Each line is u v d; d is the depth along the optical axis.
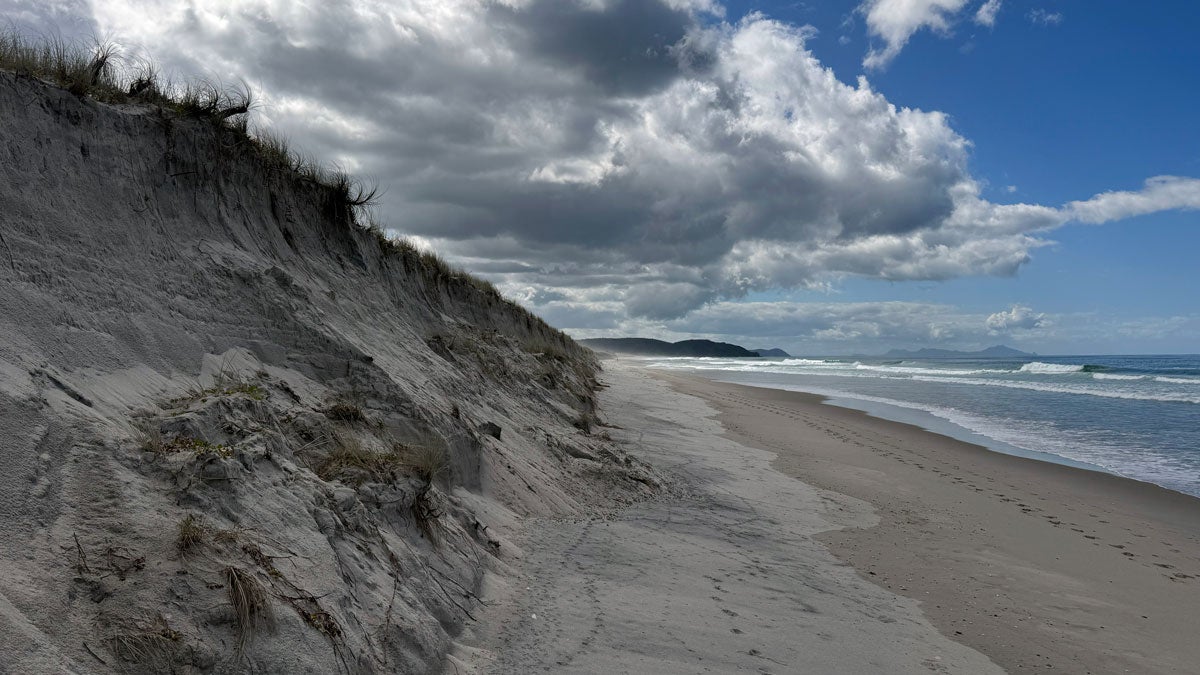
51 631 2.86
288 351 7.46
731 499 10.91
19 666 2.56
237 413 5.19
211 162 8.44
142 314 5.97
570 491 9.66
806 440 18.03
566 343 42.78
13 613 2.73
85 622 3.02
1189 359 129.50
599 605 5.84
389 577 4.71
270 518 4.20
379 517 5.38
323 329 7.88
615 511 9.36
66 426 3.85
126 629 3.08
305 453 5.81
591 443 12.73
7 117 5.75
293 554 4.07
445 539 5.86
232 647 3.29
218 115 8.69
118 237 6.38
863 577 7.80
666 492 10.83
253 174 9.57
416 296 15.19
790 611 6.36
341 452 5.98
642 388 32.25
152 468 4.01
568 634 5.20
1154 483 13.97
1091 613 7.29
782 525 9.67
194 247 7.48
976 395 33.69
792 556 8.26
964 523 10.59
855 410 26.34
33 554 3.10
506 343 18.30
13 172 5.57
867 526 10.04
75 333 5.07
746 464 14.11
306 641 3.56
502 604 5.54
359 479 5.58
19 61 6.33
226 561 3.64
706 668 4.93
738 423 20.70
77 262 5.65
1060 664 6.01
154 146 7.49
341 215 12.03
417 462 6.25
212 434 4.79
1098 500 12.56
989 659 5.95
